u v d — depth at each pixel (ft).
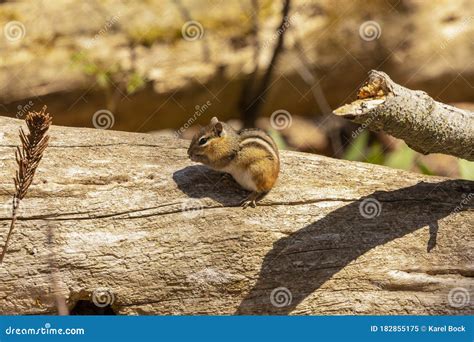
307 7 50.03
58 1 48.60
